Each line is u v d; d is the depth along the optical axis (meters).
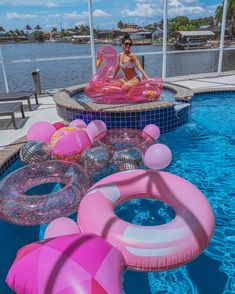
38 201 2.56
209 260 2.25
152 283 2.04
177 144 4.50
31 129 3.95
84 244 1.73
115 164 3.36
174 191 2.41
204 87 7.17
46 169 3.13
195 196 2.31
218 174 3.62
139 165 3.37
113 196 2.42
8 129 4.78
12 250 2.42
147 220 2.74
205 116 5.65
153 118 4.71
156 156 3.36
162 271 1.97
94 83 5.19
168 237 1.93
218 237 2.51
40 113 5.66
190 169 3.76
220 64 8.85
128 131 4.18
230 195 3.17
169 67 14.39
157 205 2.95
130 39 5.27
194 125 5.22
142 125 4.70
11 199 2.63
